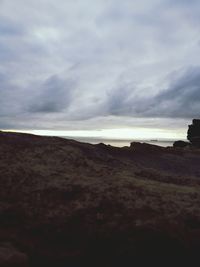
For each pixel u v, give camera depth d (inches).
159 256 524.4
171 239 542.6
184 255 531.5
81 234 559.2
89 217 601.6
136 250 524.4
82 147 1098.7
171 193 726.5
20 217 610.5
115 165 1021.2
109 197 671.8
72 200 673.0
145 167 1117.7
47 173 805.9
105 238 541.3
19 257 454.3
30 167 830.5
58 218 603.8
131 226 560.1
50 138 1115.3
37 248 521.7
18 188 724.7
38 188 726.5
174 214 614.9
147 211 622.8
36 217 610.9
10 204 651.5
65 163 900.6
